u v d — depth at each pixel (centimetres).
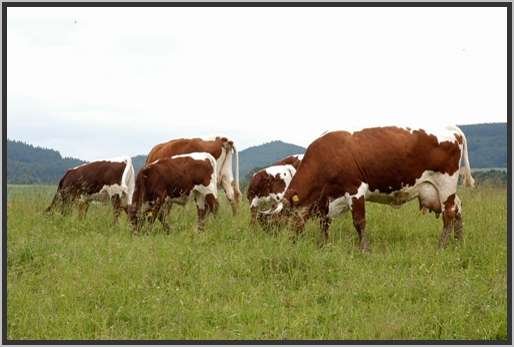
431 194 1162
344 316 786
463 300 827
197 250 1020
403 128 1147
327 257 973
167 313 792
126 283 879
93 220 1333
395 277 915
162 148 1722
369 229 1236
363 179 1133
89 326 776
